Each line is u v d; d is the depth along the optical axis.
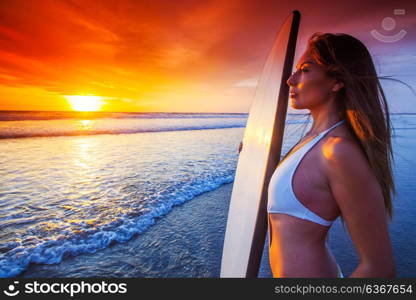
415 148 8.91
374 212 0.74
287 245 0.95
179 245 3.54
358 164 0.76
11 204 4.85
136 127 22.61
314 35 1.06
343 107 0.93
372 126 0.85
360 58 0.91
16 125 19.64
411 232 3.56
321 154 0.85
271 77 1.60
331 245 3.41
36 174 6.99
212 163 8.59
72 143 12.91
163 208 4.74
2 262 3.02
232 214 2.14
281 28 1.64
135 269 3.01
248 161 1.83
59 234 3.72
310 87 1.00
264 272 3.04
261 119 1.63
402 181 5.73
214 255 3.32
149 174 7.10
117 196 5.34
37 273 2.89
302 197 0.89
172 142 13.88
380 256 0.74
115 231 3.84
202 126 26.30
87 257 3.21
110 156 9.68
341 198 0.78
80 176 6.84
